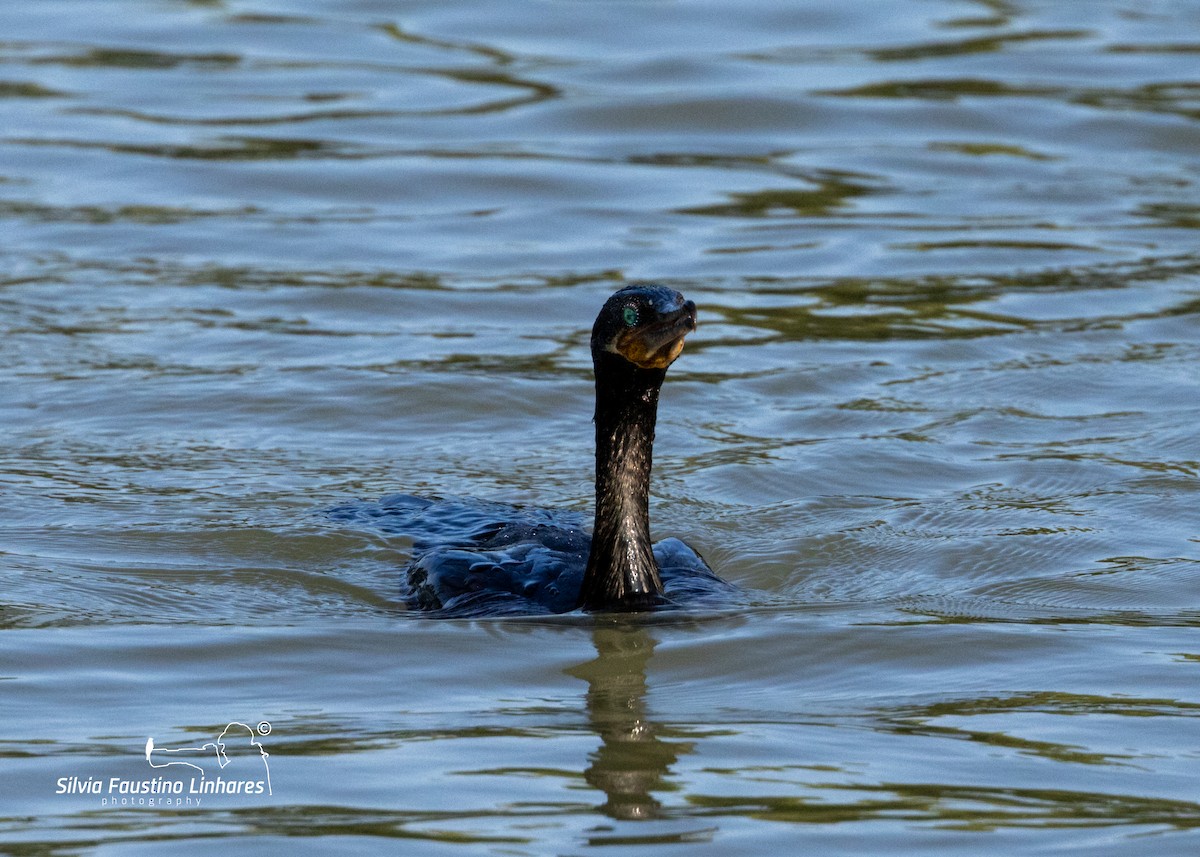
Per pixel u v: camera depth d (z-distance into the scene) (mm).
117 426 12945
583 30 24984
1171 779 6984
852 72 23438
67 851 6297
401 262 17359
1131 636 8930
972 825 6539
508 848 6328
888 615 9336
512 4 26016
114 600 9523
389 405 13516
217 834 6438
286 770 7051
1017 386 13945
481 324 15625
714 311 15977
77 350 14578
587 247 17969
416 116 21844
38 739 7367
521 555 10062
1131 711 7793
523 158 20609
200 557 10430
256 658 8547
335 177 19875
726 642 8828
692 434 12992
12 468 11945
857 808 6703
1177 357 14578
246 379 13984
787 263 17484
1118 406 13461
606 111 22016
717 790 6883
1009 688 8148
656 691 8156
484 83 23062
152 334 15055
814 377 14250
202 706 7844
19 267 16797
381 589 10000
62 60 23625
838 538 10820
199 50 24188
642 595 9430
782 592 9945
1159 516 11109
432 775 7008
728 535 10953
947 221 18812
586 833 6461
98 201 18938
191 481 11852
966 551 10547
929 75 23391
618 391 9172
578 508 11539
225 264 17156
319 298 16188
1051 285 16672
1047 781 6973
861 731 7570
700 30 25062
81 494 11484
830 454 12438
